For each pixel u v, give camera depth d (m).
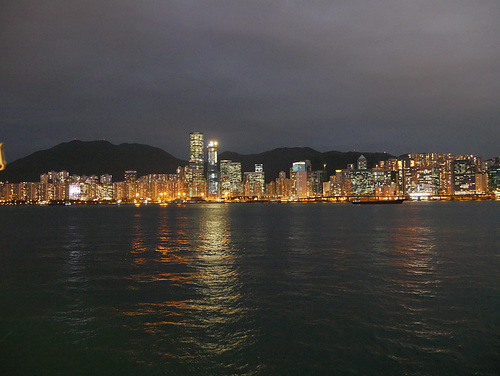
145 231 74.81
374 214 146.00
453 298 21.64
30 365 13.89
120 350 15.07
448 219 107.44
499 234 60.91
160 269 31.88
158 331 17.02
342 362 13.80
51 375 13.15
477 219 106.81
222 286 25.22
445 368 13.31
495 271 29.44
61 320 18.70
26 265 34.97
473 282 25.59
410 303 20.72
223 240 55.25
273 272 29.70
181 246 48.41
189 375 13.06
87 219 131.62
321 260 35.31
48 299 22.61
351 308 19.89
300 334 16.39
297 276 28.03
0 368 13.61
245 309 20.00
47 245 51.84
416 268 30.86
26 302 21.98
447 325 17.28
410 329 16.83
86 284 26.52
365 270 30.11
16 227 91.69
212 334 16.55
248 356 14.39
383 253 39.56
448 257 36.59
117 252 43.31
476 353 14.44
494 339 15.70
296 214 156.12
